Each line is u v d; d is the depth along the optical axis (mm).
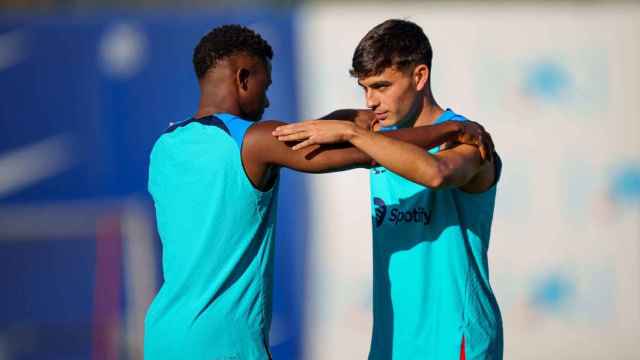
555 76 28250
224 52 11414
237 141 10828
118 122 28938
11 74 28891
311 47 28594
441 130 10836
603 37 28266
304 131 10594
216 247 10984
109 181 29094
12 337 29797
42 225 29234
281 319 28578
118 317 29812
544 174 28219
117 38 28906
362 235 28672
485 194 11531
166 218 11406
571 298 28234
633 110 28188
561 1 31516
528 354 28266
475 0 30438
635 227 28203
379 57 11102
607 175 28250
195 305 11008
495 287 28359
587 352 28250
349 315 28562
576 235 28219
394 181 11703
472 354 11320
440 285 11422
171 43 28875
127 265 29641
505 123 28219
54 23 28938
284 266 28656
